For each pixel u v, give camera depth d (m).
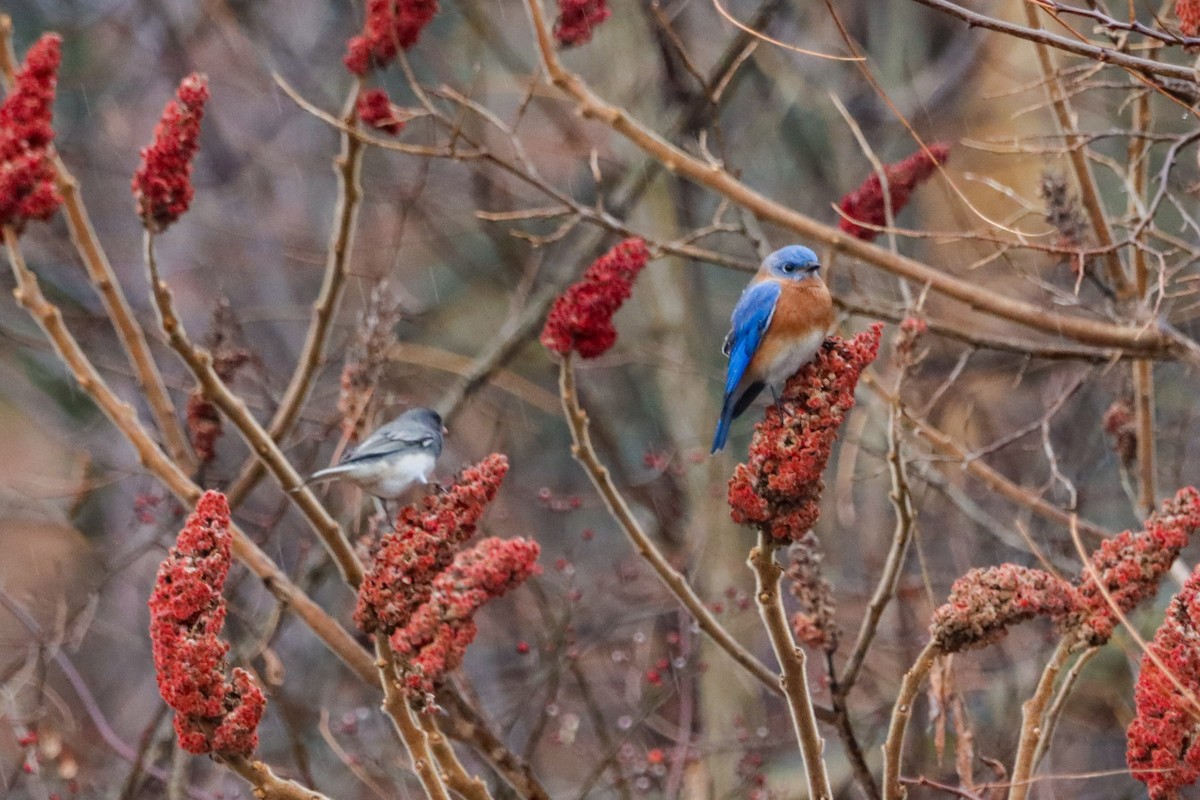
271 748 14.98
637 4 16.67
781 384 9.54
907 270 11.39
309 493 8.72
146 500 12.51
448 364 17.02
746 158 19.55
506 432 18.52
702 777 13.77
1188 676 6.88
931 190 18.25
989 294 11.34
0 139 8.80
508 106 20.08
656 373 19.28
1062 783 15.40
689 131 16.25
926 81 19.08
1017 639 14.90
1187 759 6.86
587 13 11.43
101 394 9.53
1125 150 17.38
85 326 17.22
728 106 20.48
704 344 19.77
